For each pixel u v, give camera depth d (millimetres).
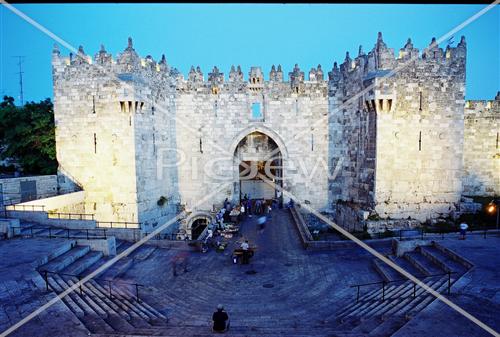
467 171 44688
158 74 40844
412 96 34875
